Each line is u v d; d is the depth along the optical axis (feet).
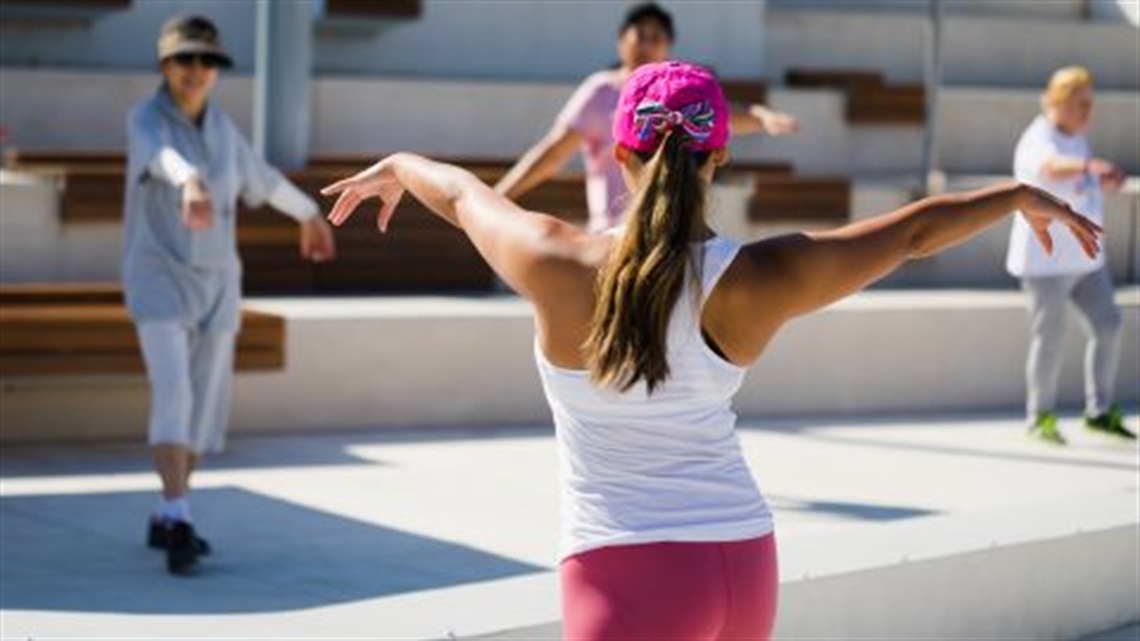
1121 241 72.02
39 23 71.10
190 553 35.40
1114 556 36.96
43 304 49.78
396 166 20.26
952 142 80.69
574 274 18.26
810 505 43.98
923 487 46.57
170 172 36.14
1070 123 51.72
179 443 36.78
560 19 79.10
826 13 83.61
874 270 18.53
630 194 18.66
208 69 37.42
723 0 81.41
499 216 18.94
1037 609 35.42
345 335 51.37
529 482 45.39
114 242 56.39
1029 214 19.10
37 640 28.84
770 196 67.97
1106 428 54.08
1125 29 87.97
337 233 59.57
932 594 33.37
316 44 75.72
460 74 77.82
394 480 45.16
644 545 18.01
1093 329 53.88
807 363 57.36
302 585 34.83
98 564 36.04
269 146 60.95
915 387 58.95
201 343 37.88
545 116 72.74
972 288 68.59
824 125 78.38
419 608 28.60
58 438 48.91
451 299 58.03
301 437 50.57
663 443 18.11
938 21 71.72
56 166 58.75
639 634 17.92
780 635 30.89
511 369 53.36
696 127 18.13
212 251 37.60
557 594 29.43
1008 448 52.54
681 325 17.95
